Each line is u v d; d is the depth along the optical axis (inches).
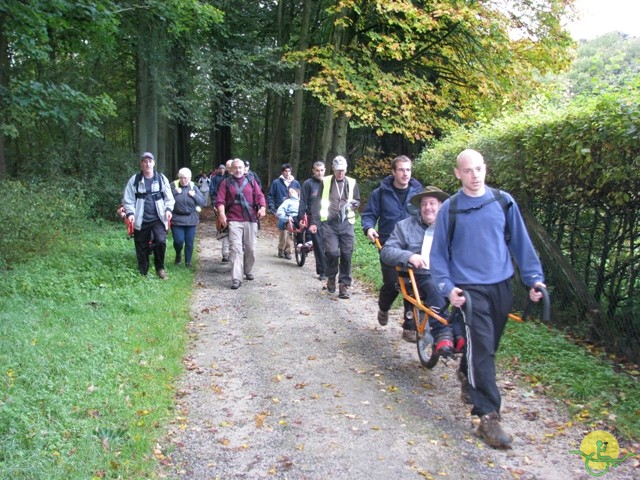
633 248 210.5
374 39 650.2
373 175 848.9
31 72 581.9
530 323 255.3
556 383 190.7
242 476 137.1
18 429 137.6
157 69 618.2
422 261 193.8
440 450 149.8
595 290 230.5
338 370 210.4
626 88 202.4
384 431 160.7
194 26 588.1
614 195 210.5
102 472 130.6
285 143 1222.3
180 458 145.2
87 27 434.0
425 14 602.2
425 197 206.7
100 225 560.7
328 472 139.0
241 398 185.0
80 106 430.0
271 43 976.3
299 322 276.5
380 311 253.8
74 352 197.0
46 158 555.2
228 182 358.9
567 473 138.6
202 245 534.3
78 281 309.4
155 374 195.5
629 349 213.5
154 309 276.7
